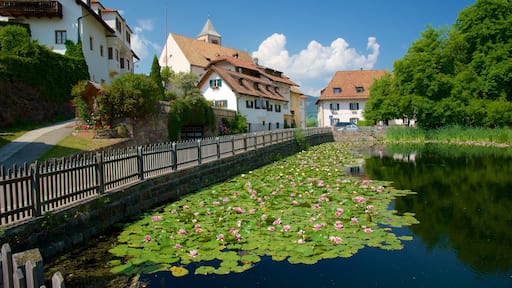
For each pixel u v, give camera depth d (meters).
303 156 27.61
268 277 6.22
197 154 14.91
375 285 6.03
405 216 10.05
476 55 41.88
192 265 6.55
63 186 7.69
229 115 39.50
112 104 21.97
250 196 11.91
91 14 34.00
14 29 26.67
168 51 58.72
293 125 64.44
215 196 12.35
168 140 26.33
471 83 41.12
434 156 27.09
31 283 3.74
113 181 9.52
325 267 6.69
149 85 23.47
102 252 7.17
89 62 34.47
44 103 27.16
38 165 6.98
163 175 11.82
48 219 6.90
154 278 6.10
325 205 10.71
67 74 30.22
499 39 40.75
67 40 32.47
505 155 26.56
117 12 42.31
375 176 17.84
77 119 22.64
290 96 67.44
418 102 42.97
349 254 6.89
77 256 6.97
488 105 39.00
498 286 6.05
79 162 8.28
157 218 9.18
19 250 6.18
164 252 7.04
